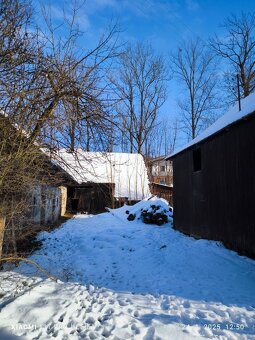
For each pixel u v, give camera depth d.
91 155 6.75
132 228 16.52
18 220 6.80
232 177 10.17
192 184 13.66
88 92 6.30
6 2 5.55
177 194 15.72
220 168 11.02
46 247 11.64
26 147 5.62
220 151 11.02
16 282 6.80
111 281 8.01
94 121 6.48
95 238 13.86
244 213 9.42
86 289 6.99
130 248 11.94
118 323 5.17
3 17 5.52
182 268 8.88
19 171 5.54
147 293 6.94
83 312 5.61
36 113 5.67
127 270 9.04
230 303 6.16
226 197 10.56
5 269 7.80
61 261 9.79
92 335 4.77
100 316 5.51
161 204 19.91
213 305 6.05
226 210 10.55
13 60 5.54
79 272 8.73
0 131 5.43
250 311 5.74
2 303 5.63
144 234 14.62
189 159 14.11
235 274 8.02
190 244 11.73
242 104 11.65
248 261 8.91
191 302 6.29
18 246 9.99
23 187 5.91
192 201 13.64
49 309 5.54
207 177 12.09
